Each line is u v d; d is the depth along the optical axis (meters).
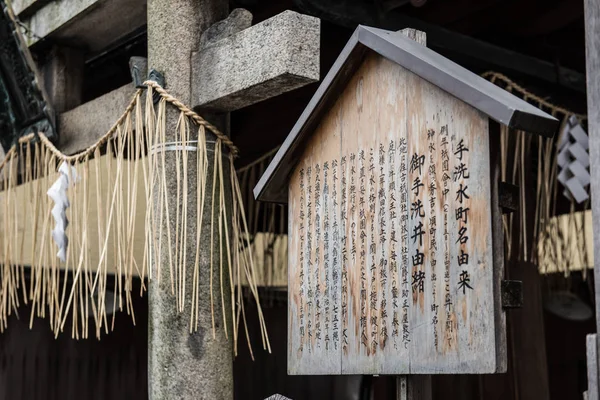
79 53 5.08
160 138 3.83
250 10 4.68
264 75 3.51
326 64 5.25
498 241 2.56
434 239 2.73
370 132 3.01
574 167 4.69
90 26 4.78
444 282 2.69
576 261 6.49
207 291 3.72
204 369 3.67
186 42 3.90
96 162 4.26
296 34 3.47
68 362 5.68
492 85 2.68
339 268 3.09
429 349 2.71
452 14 4.84
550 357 7.31
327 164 3.19
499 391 5.34
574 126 4.72
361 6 4.43
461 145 2.67
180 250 3.71
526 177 5.07
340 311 3.06
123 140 4.00
